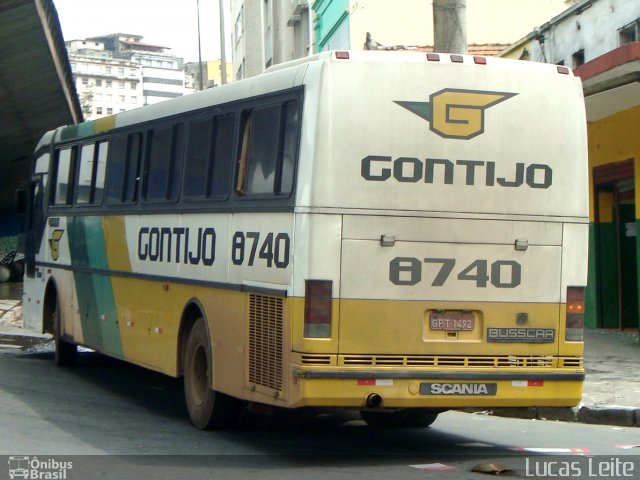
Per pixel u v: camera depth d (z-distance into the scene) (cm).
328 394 920
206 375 1146
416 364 946
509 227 974
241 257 1040
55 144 1748
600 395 1376
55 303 1758
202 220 1143
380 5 3381
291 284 936
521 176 979
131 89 19138
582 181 999
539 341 980
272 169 995
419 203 952
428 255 952
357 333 933
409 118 950
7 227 5166
